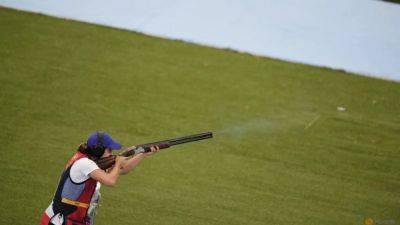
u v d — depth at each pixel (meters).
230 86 42.03
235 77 43.28
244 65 45.09
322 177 33.25
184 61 44.81
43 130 35.28
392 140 37.28
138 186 31.11
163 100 39.62
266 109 39.69
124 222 28.12
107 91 39.97
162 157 33.97
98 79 41.22
